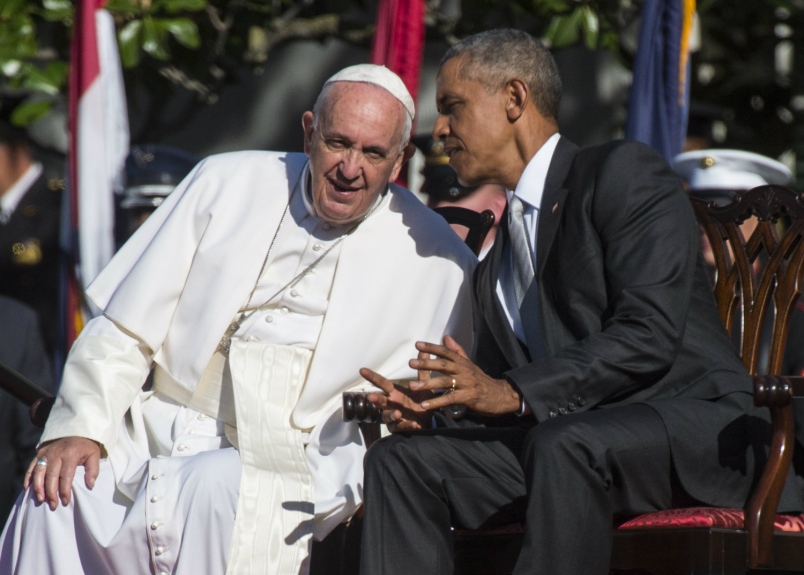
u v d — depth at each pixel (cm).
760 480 1346
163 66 2666
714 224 1655
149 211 2144
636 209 1427
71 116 2152
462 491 1407
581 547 1309
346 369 1600
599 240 1447
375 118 1551
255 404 1574
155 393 1648
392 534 1389
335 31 2692
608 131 3347
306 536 1520
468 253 1694
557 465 1315
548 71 1514
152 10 2350
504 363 1546
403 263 1647
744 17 3056
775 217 1612
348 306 1616
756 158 2114
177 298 1630
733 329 1714
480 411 1355
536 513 1313
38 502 1505
